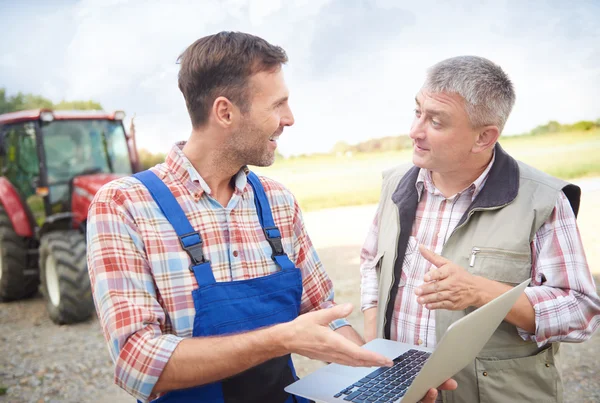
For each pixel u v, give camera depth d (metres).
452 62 1.55
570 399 3.47
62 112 5.83
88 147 5.79
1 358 4.53
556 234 1.53
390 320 1.74
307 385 1.29
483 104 1.49
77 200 5.30
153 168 1.40
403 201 1.78
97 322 5.36
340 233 8.46
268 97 1.34
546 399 1.58
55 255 4.92
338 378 1.33
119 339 1.19
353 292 5.92
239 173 1.44
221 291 1.28
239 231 1.39
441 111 1.52
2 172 5.76
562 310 1.47
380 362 1.05
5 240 5.66
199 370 1.16
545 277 1.54
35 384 4.07
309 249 1.61
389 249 1.77
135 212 1.28
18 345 4.80
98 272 1.23
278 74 1.37
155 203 1.31
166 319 1.28
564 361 4.07
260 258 1.41
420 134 1.59
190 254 1.29
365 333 1.86
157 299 1.28
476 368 1.55
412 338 1.68
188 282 1.28
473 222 1.62
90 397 3.88
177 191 1.35
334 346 1.07
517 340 1.56
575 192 1.58
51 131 5.63
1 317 5.59
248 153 1.37
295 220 1.57
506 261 1.52
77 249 5.00
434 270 1.42
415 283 1.70
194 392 1.28
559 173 9.45
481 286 1.42
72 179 5.52
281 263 1.42
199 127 1.37
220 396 1.29
